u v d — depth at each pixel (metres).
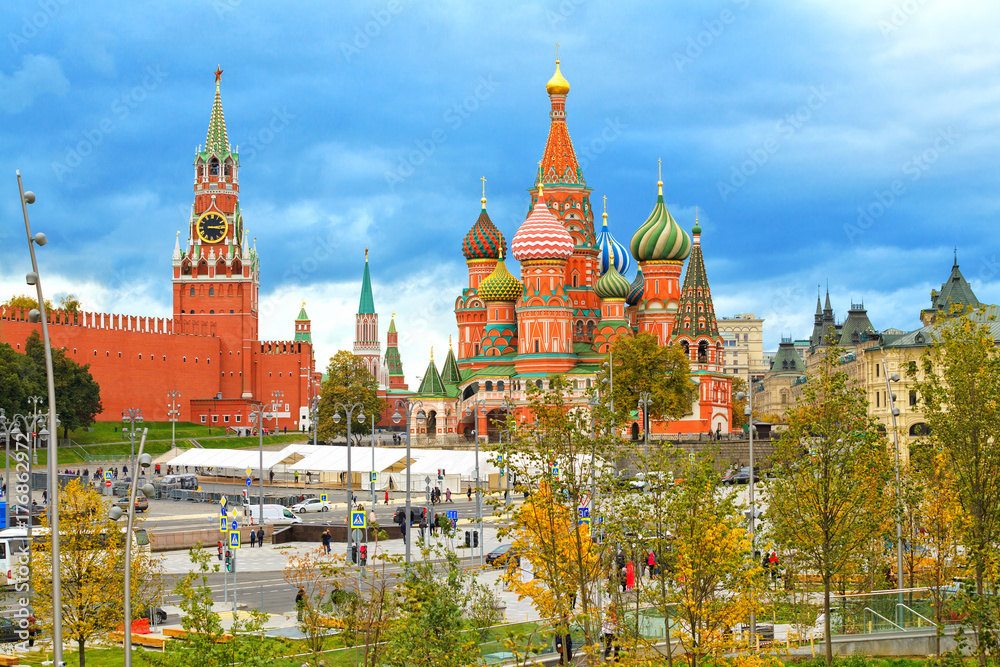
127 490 136.50
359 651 49.47
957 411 50.09
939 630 47.78
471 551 80.88
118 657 51.38
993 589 48.28
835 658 51.75
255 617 42.19
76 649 52.97
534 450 47.34
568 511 45.69
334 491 147.12
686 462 45.41
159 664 40.72
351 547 78.25
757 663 42.78
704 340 179.88
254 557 86.31
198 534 91.00
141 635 54.91
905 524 58.78
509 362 194.12
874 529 51.41
